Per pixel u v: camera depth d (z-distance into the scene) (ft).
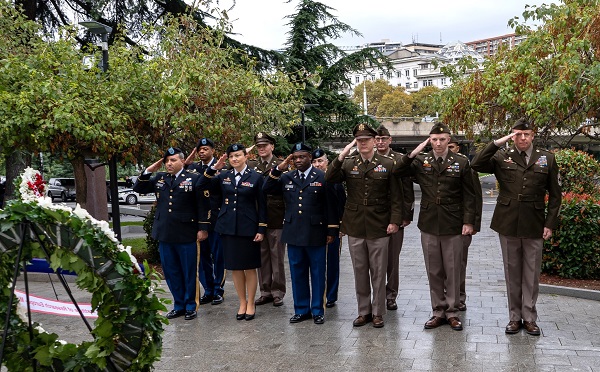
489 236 50.14
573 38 30.99
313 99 68.44
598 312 24.43
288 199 24.27
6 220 12.80
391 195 22.68
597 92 29.32
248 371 18.74
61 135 32.71
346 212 23.38
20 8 41.83
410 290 29.37
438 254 22.43
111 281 12.88
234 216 24.17
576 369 17.89
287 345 21.20
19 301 15.07
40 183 19.16
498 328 22.26
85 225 12.85
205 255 28.07
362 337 21.75
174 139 37.17
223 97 35.73
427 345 20.52
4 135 32.01
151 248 38.99
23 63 34.32
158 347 13.44
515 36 40.14
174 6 52.75
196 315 25.77
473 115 37.70
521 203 21.13
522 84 34.30
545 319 23.41
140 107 35.19
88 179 46.26
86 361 13.83
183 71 34.17
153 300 13.19
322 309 24.07
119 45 42.14
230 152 24.71
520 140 21.08
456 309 22.66
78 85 33.14
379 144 24.84
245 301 25.14
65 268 12.91
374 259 22.79
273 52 60.85
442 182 22.21
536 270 21.30
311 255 23.98
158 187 25.82
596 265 29.09
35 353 14.25
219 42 40.11
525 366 18.22
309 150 24.29
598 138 35.76
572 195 30.30
